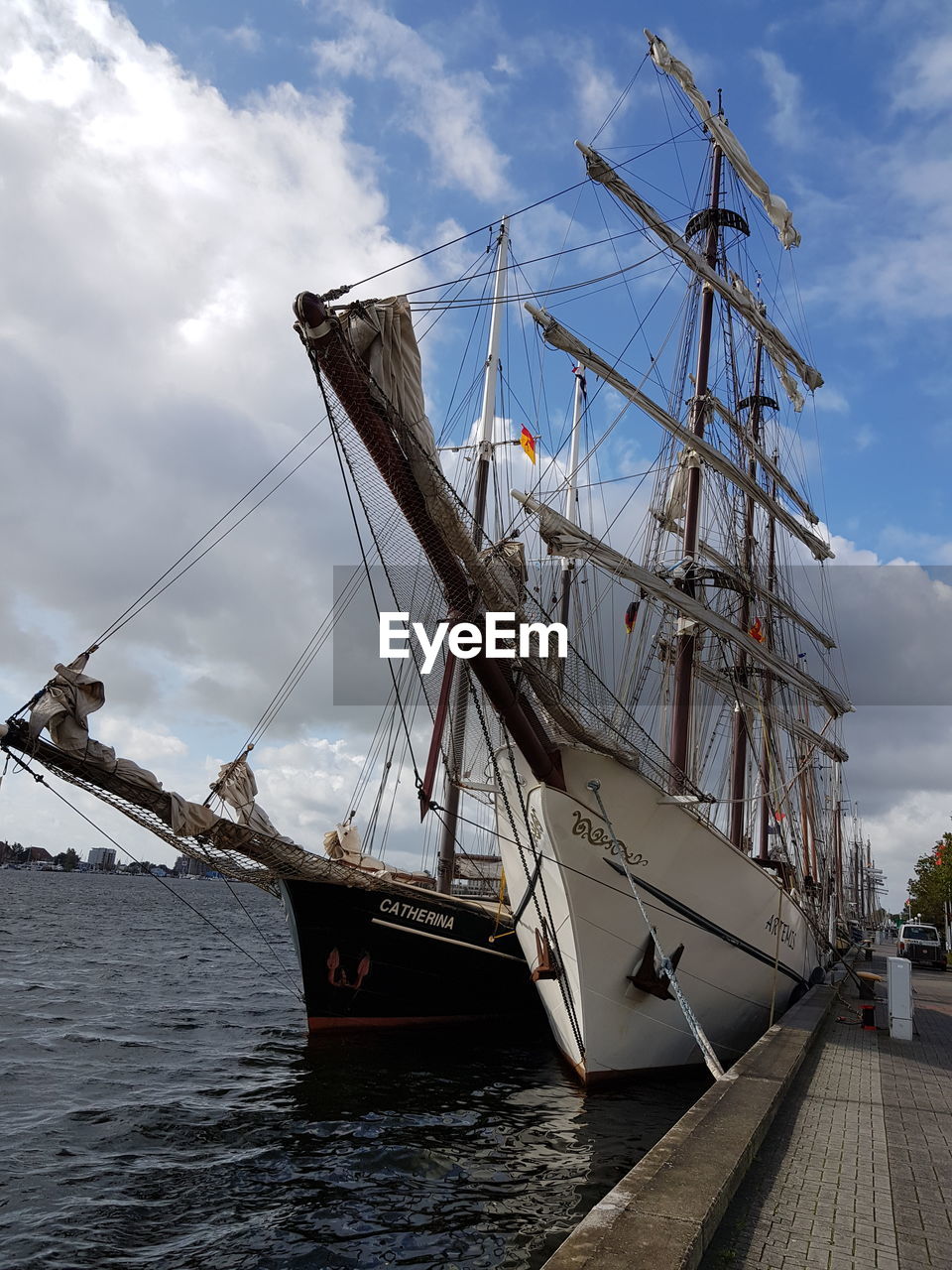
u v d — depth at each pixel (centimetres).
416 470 1024
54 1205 930
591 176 2447
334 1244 831
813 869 3359
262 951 5178
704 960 1548
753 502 3250
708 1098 861
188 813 1508
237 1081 1556
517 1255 809
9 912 6938
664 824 1445
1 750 1278
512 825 1491
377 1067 1697
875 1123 873
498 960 2164
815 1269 518
